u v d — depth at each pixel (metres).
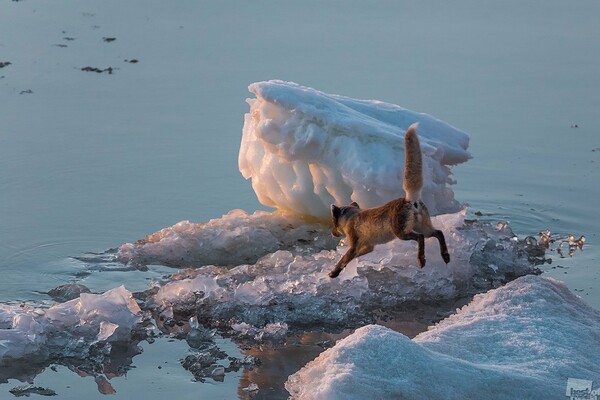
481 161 56.00
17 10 88.81
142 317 37.34
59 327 36.06
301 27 84.25
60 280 41.62
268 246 44.66
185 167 54.59
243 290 38.75
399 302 39.44
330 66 72.31
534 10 92.00
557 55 76.50
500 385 29.66
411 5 93.19
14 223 47.00
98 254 44.34
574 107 64.50
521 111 63.59
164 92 67.12
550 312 35.25
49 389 32.56
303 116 45.22
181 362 34.50
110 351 35.19
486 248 43.66
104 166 54.34
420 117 48.19
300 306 38.38
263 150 47.91
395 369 30.06
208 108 63.91
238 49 77.31
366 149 44.53
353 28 83.94
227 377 33.25
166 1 93.69
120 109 63.66
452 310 39.00
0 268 42.50
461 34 82.56
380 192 43.88
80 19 86.88
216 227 45.72
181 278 41.34
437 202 46.41
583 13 90.94
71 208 48.97
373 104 48.44
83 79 69.94
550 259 44.22
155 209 49.34
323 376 30.27
